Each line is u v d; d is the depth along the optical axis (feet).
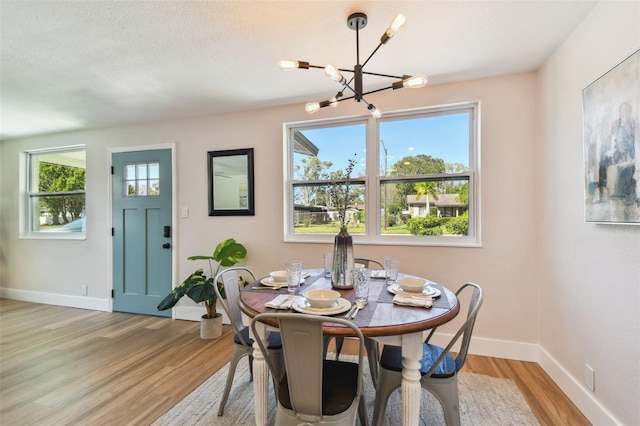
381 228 9.04
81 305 12.19
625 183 4.30
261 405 4.92
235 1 4.92
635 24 4.16
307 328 3.45
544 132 7.06
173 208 10.92
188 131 10.78
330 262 6.51
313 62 7.01
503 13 5.27
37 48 6.25
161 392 6.34
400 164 8.90
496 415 5.51
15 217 13.42
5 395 6.23
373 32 5.84
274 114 9.85
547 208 6.94
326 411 3.73
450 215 8.49
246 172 10.14
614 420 4.72
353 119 9.34
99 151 11.92
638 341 4.24
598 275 5.10
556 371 6.49
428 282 5.89
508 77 7.69
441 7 5.11
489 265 7.85
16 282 13.42
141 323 10.47
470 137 8.32
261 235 9.98
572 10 5.19
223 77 7.73
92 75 7.52
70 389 6.45
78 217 12.69
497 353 7.75
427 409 5.83
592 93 5.08
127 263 11.59
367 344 6.12
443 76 7.74
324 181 9.61
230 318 5.67
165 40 6.04
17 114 10.30
